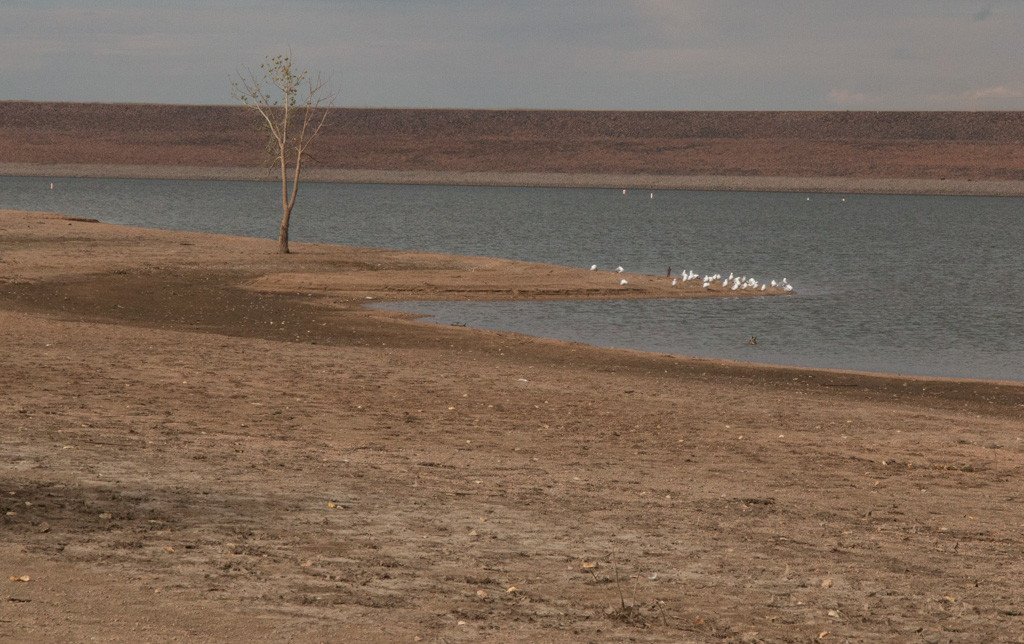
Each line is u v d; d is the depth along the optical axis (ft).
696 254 384.68
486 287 213.87
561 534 52.16
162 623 34.35
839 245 449.89
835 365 152.56
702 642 37.11
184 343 123.75
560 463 72.02
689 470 71.92
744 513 59.77
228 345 124.77
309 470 64.13
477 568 45.16
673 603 41.83
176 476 59.21
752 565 48.42
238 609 36.60
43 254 229.86
